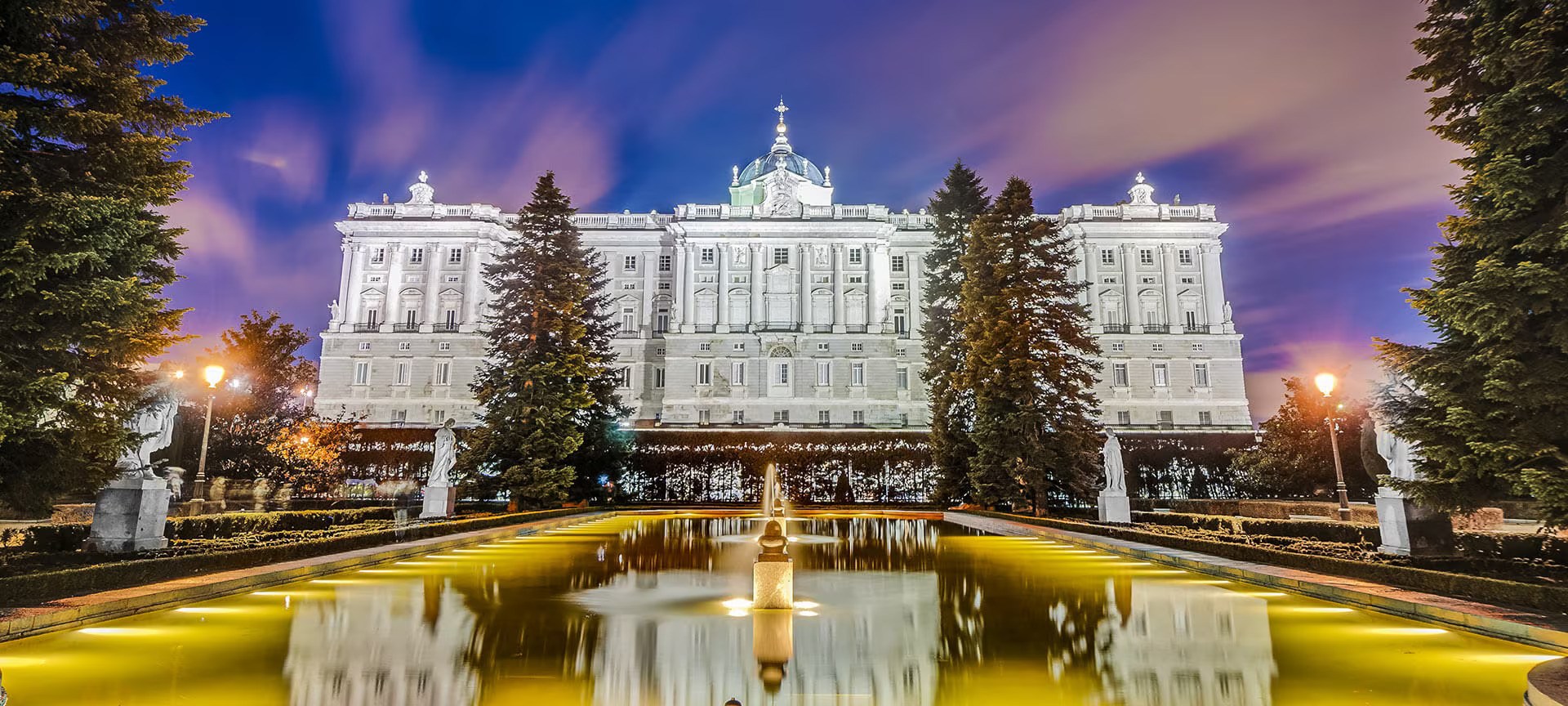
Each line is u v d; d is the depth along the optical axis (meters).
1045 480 31.19
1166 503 38.09
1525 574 11.88
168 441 16.55
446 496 27.30
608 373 41.62
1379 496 15.34
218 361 34.59
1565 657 7.02
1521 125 12.00
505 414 34.25
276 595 11.80
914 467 46.41
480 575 14.09
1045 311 33.84
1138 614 10.27
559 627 9.32
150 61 14.36
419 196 80.06
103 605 9.73
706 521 31.86
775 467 46.16
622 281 81.62
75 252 11.98
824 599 11.38
